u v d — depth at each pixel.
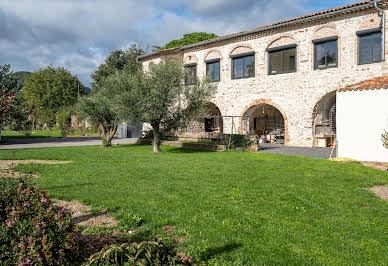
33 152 13.98
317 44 16.94
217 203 5.45
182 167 9.62
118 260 2.40
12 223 2.63
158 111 13.59
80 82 54.91
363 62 15.36
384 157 11.61
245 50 19.98
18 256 2.50
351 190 6.61
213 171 8.91
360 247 3.68
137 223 4.39
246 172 8.73
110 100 16.11
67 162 10.93
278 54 18.47
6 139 23.48
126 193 6.10
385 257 3.42
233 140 17.16
